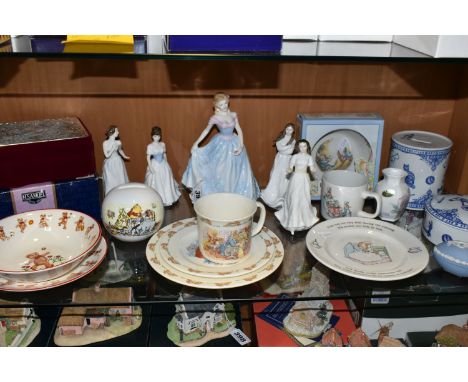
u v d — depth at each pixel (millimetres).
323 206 939
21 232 841
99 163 1013
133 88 954
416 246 847
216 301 786
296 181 882
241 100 986
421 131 1026
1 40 825
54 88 932
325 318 1007
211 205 832
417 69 989
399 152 968
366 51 834
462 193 999
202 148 938
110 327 988
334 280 832
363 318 1011
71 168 861
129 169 1026
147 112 978
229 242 767
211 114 991
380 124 968
